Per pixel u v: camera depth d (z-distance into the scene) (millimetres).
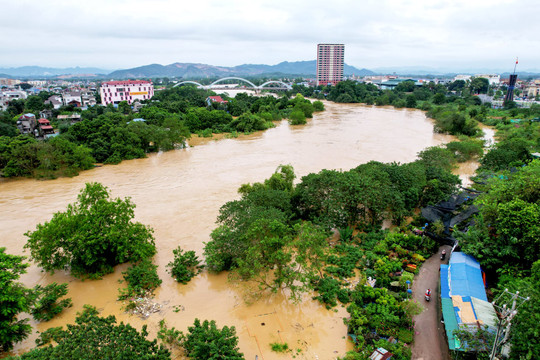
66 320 23656
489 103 140125
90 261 27609
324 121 111875
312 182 35656
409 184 38219
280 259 24562
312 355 20281
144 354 17625
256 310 24312
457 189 40656
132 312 24375
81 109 119500
